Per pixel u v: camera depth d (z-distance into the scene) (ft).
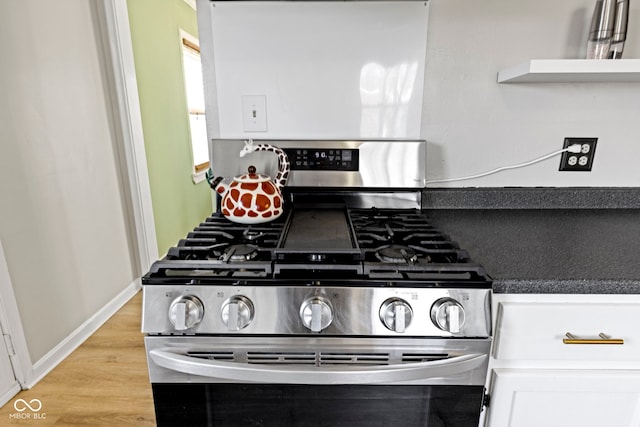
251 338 2.25
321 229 2.92
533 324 2.38
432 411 2.41
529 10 3.62
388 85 3.70
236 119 3.82
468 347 2.26
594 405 2.54
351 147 3.71
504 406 2.55
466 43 3.72
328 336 2.24
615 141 3.94
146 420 4.62
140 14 7.79
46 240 5.56
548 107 3.87
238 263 2.29
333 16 3.54
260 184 3.11
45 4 5.49
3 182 4.84
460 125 3.95
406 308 2.12
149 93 8.25
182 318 2.12
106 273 7.00
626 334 2.39
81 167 6.29
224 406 2.43
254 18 3.55
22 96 5.12
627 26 3.44
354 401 2.39
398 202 3.85
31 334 5.29
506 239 3.07
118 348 6.07
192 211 10.77
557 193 4.04
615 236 3.14
